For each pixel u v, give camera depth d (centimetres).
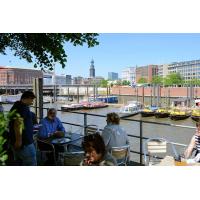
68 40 859
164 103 9469
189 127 621
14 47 955
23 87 11888
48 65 941
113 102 11006
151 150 621
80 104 8612
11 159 506
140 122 698
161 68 17850
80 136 691
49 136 678
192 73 15325
